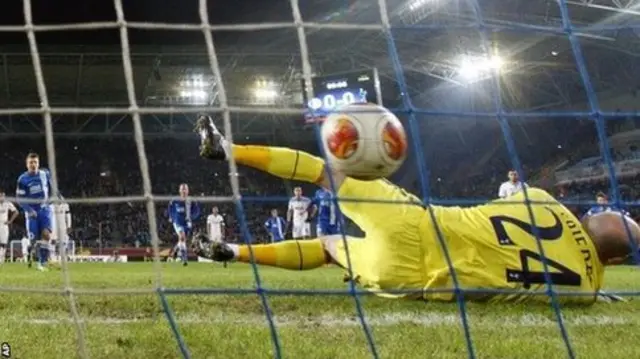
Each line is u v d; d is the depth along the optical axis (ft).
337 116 17.25
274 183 140.36
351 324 19.51
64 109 12.07
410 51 120.16
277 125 146.51
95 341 15.58
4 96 138.41
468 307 23.66
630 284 43.16
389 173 17.38
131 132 149.38
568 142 134.72
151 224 11.88
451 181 144.97
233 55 124.26
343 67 128.16
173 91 139.54
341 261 26.63
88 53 122.21
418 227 24.64
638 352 15.34
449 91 136.56
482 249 24.50
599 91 128.16
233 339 16.05
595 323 20.99
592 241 25.05
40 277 43.34
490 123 141.69
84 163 151.53
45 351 14.39
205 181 150.51
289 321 20.18
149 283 37.17
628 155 122.42
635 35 108.47
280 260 26.94
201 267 71.92
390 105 134.62
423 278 24.63
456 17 107.34
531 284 24.18
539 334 18.12
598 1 104.17
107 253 118.01
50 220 54.19
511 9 105.50
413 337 16.92
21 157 151.64
